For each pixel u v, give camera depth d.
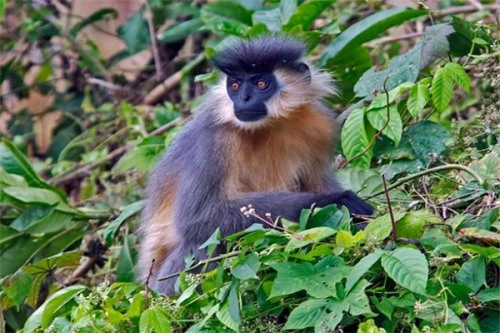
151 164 12.77
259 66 10.52
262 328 7.89
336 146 11.08
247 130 10.41
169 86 15.81
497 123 9.88
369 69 11.71
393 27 13.82
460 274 7.64
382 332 7.20
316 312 7.50
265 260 8.01
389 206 8.04
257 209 9.92
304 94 10.68
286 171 10.70
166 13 16.14
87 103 15.75
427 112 11.93
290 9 13.17
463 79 10.02
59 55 16.36
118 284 8.67
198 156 10.38
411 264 7.36
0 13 12.93
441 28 11.23
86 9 19.34
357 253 7.96
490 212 8.26
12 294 10.42
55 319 8.64
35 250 12.53
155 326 7.87
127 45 16.38
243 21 14.41
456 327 7.20
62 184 14.55
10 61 16.47
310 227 8.55
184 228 10.26
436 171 9.18
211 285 8.17
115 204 13.06
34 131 16.33
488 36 11.28
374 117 10.02
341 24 14.35
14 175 12.52
